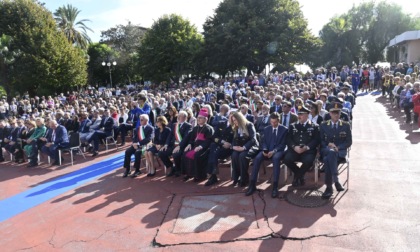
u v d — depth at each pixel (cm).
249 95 1210
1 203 613
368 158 701
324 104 880
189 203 539
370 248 368
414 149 737
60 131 905
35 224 507
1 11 2867
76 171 816
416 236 385
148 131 737
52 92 3212
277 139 589
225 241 407
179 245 405
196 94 1570
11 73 2827
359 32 3875
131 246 414
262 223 446
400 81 1253
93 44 4531
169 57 3759
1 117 2048
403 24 3778
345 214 454
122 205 554
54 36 3019
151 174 720
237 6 3180
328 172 518
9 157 1086
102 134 1011
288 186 584
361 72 2067
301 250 375
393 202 479
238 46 3095
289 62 3181
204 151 656
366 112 1301
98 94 2759
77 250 416
